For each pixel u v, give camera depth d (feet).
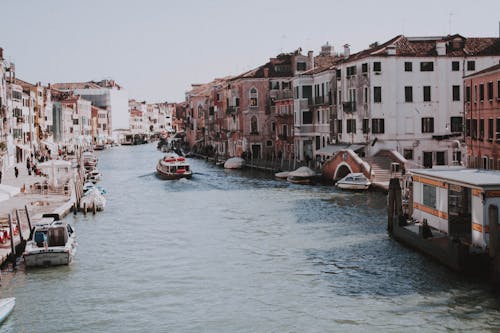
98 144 467.11
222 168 254.47
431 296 67.87
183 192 168.25
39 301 70.03
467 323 60.39
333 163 172.76
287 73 258.16
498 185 72.38
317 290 71.87
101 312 66.44
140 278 78.43
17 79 302.25
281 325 61.57
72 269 82.69
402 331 59.16
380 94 172.14
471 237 76.74
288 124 237.86
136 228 111.96
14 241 88.38
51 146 296.30
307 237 99.81
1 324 63.31
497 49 174.91
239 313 65.21
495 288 68.85
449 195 82.12
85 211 127.44
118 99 561.43
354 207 128.67
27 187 158.10
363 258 84.99
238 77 276.41
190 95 450.71
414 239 87.20
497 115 127.75
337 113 192.13
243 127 259.19
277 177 196.75
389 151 167.32
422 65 172.96
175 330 61.16
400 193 97.45
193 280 77.25
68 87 534.37
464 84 147.13
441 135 172.65
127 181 205.57
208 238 101.65
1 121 204.95
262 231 106.11
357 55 186.50
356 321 61.87
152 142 638.12
